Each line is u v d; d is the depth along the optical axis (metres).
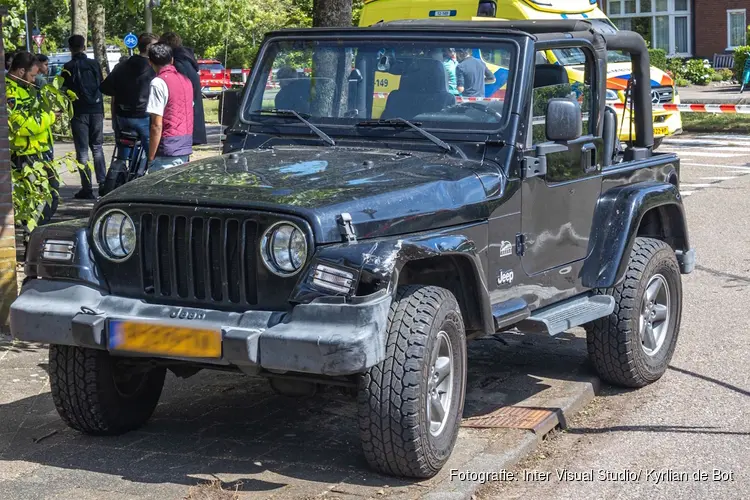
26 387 6.29
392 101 5.71
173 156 9.48
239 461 5.11
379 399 4.57
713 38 41.00
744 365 6.95
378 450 4.68
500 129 5.45
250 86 6.05
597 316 5.93
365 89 5.78
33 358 6.88
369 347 4.33
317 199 4.62
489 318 5.10
